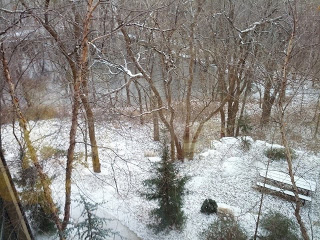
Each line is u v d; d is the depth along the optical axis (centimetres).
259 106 2014
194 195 1191
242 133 1712
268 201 1132
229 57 1515
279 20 1239
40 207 880
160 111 1314
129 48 1180
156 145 1597
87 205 839
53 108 1213
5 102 866
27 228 813
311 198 1139
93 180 1259
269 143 1538
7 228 778
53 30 721
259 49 1387
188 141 1464
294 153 1414
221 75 1480
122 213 1078
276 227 888
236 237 873
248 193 1184
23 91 984
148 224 1020
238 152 1495
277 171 1239
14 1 705
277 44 1309
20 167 871
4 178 736
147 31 1245
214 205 1070
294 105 1938
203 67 1527
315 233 965
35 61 848
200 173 1346
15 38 693
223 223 916
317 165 1334
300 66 1125
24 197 829
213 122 1931
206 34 1609
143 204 1123
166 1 1188
